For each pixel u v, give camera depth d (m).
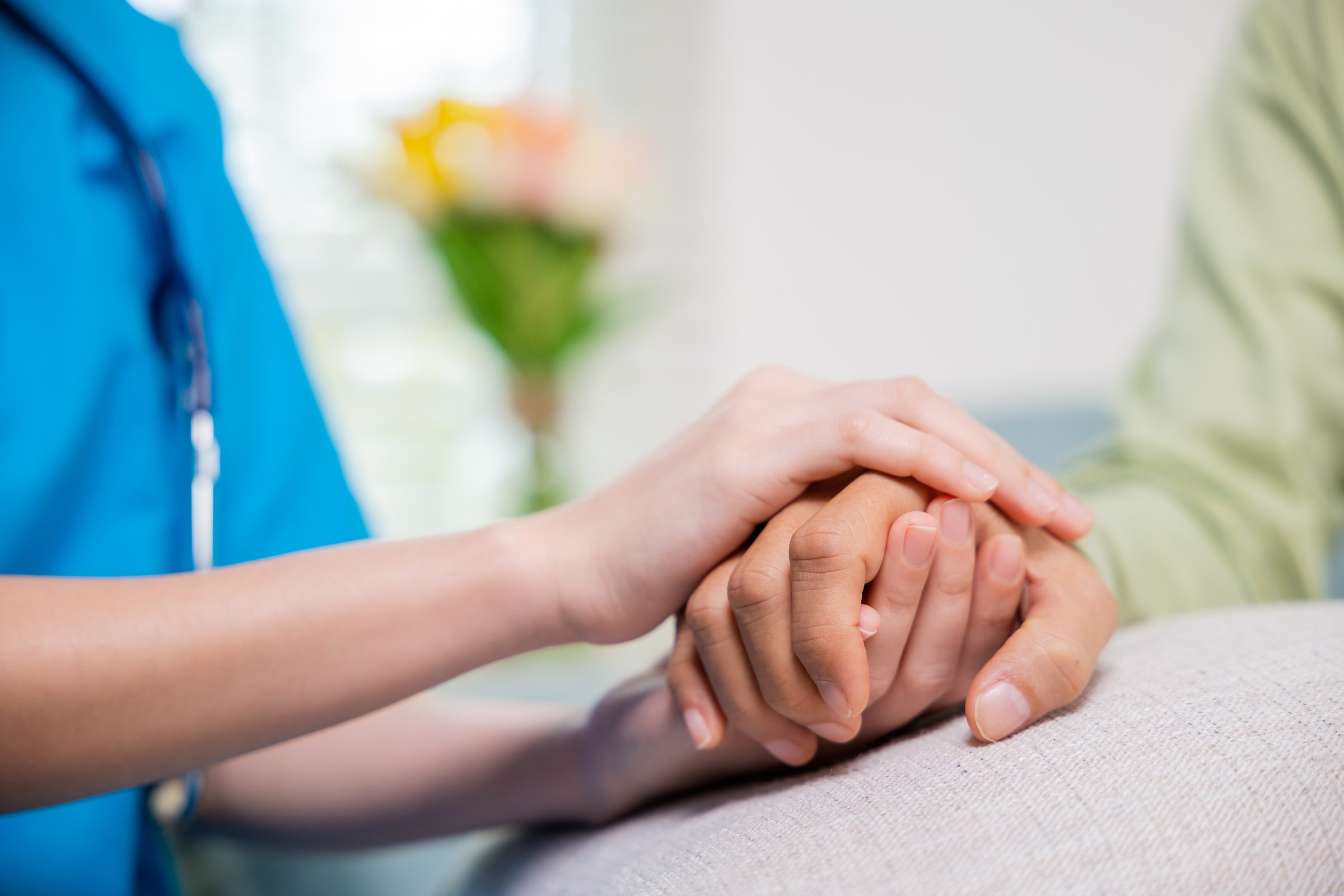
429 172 1.60
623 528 0.67
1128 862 0.56
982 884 0.56
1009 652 0.62
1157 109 2.45
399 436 2.47
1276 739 0.58
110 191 0.81
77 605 0.62
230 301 0.84
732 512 0.65
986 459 0.65
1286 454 0.85
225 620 0.63
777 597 0.62
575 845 0.71
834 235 2.57
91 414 0.78
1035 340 2.54
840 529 0.61
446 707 0.80
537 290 1.64
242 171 2.45
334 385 2.47
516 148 1.61
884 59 2.54
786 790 0.64
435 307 2.46
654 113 2.55
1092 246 2.50
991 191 2.53
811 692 0.62
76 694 0.61
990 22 2.51
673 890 0.60
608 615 0.67
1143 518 0.81
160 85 0.81
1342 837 0.56
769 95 2.56
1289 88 0.96
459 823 0.77
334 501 0.87
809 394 0.68
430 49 2.50
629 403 2.53
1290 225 0.92
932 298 2.56
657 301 2.33
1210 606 0.79
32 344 0.76
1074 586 0.65
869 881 0.57
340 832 0.80
